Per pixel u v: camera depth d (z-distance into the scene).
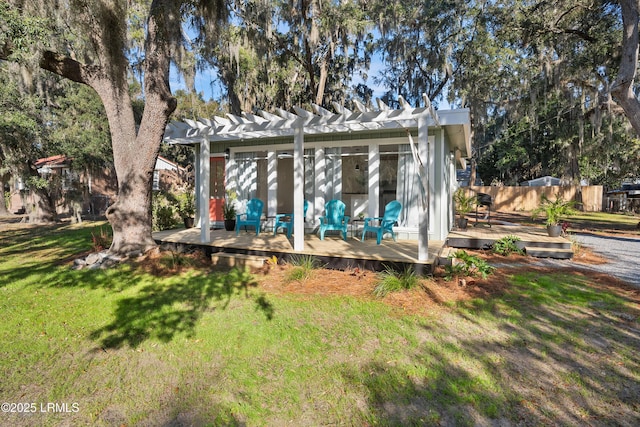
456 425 2.19
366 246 6.37
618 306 4.11
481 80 15.26
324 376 2.71
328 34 12.66
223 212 9.27
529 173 30.75
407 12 15.38
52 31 5.71
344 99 17.61
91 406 2.39
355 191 7.71
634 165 20.56
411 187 7.19
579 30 11.66
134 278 5.33
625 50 9.45
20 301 4.39
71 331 3.52
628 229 12.16
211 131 6.77
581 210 20.59
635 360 2.92
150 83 6.26
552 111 17.73
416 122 6.10
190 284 5.03
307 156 8.13
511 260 6.64
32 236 10.77
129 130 6.45
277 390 2.54
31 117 12.39
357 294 4.50
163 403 2.41
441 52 15.80
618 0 9.88
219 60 13.98
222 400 2.44
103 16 5.73
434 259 5.27
